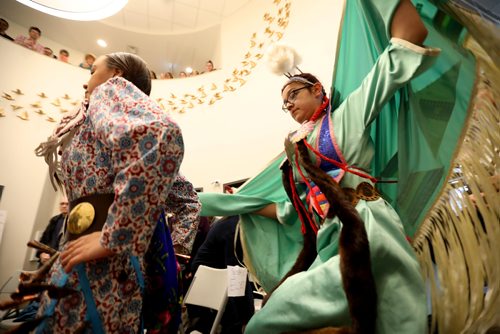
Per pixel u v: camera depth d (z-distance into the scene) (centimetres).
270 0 476
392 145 114
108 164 70
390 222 86
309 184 112
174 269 86
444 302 78
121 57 95
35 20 567
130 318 67
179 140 68
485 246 75
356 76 126
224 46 527
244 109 440
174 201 115
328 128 109
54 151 89
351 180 99
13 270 408
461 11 80
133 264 70
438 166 94
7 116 448
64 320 61
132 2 541
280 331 78
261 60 446
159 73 716
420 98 103
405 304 70
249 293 173
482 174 80
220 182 427
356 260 71
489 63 79
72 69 521
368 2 109
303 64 374
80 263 64
